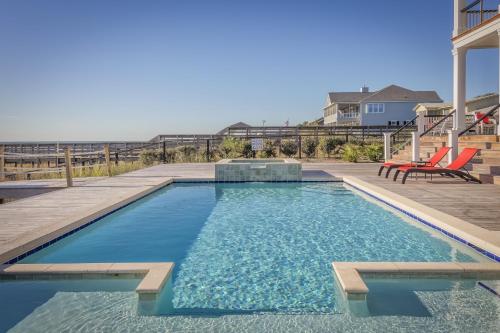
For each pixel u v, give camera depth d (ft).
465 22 41.96
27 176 49.42
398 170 32.94
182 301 11.83
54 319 10.28
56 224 18.30
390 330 9.59
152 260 15.87
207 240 18.70
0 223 18.66
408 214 21.83
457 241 16.57
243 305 11.53
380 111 140.77
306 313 10.87
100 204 23.58
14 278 12.55
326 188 34.42
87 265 12.84
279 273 14.24
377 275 12.28
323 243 17.95
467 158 30.73
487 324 9.80
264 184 36.99
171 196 31.12
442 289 11.78
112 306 11.00
